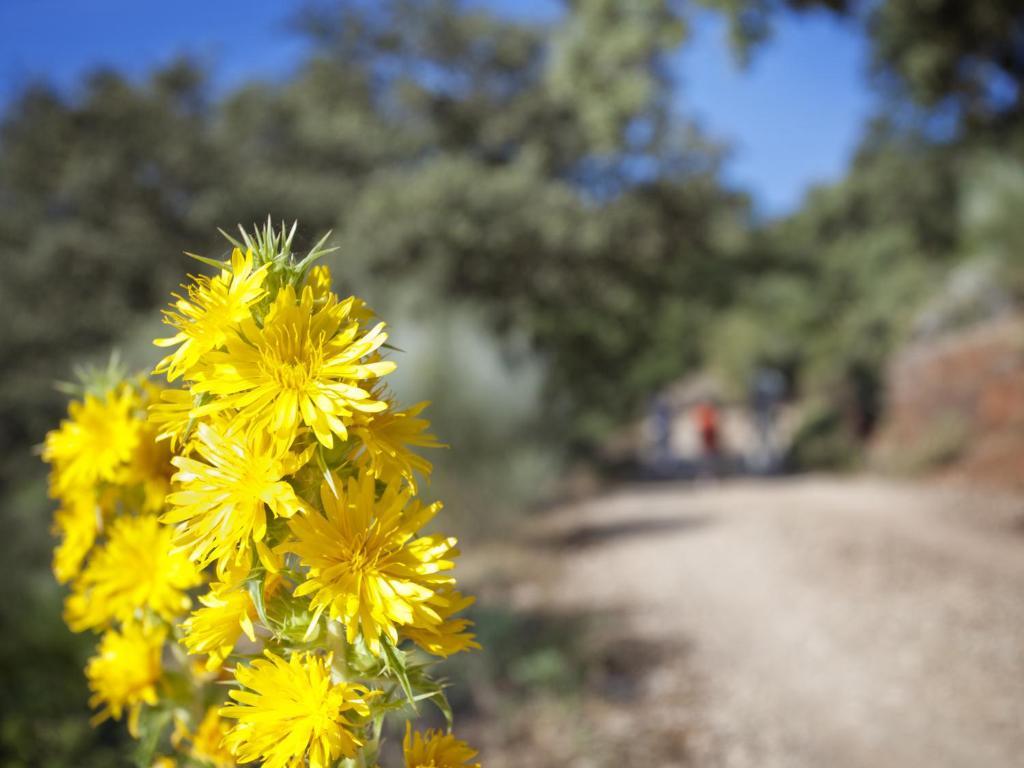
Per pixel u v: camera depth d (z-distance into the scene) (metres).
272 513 0.99
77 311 18.72
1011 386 12.39
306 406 0.95
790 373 30.12
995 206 14.22
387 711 1.03
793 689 5.18
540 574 8.41
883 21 12.23
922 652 5.45
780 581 7.51
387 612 0.96
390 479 1.01
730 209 22.95
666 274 23.14
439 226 17.91
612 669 5.65
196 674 1.45
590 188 21.97
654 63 16.98
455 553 1.01
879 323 26.67
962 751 4.19
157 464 1.48
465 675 5.24
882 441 16.08
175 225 19.72
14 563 8.56
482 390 11.12
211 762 1.40
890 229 35.00
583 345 23.28
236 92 21.88
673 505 13.32
